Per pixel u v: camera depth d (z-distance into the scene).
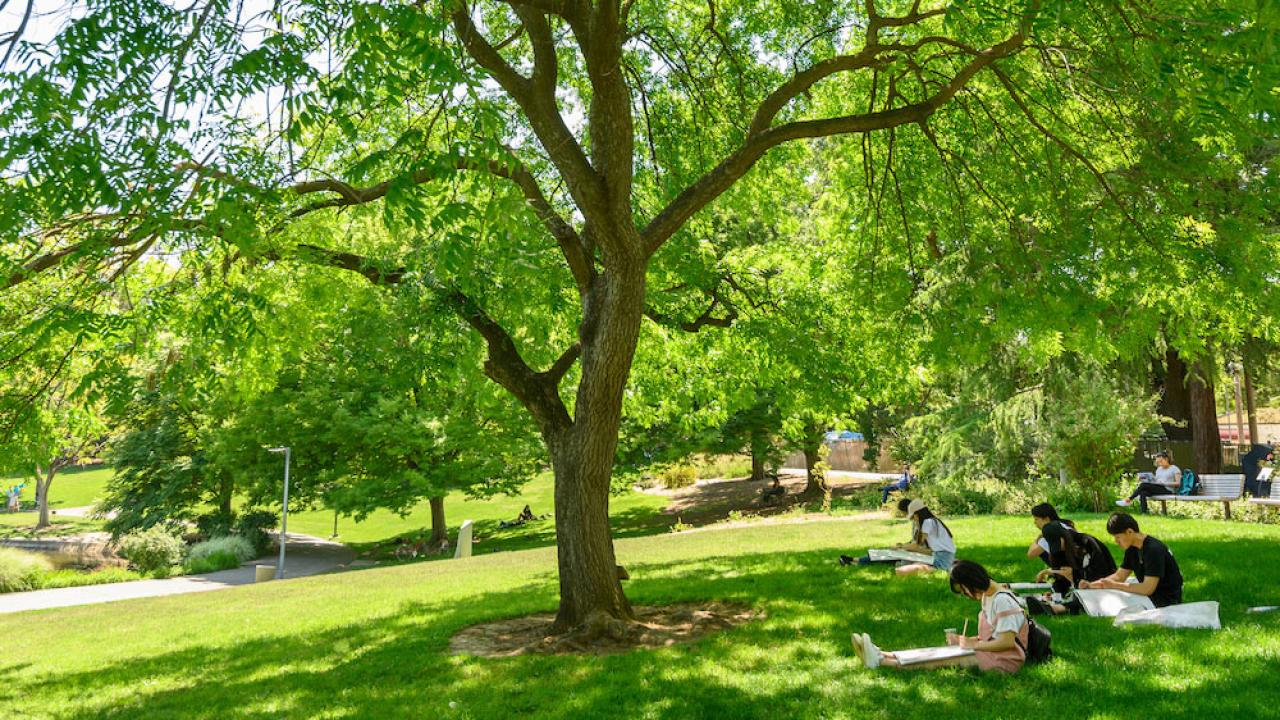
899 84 12.77
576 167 8.76
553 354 14.13
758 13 13.29
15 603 23.30
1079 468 18.91
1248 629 7.02
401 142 5.66
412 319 11.50
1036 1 6.38
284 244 9.10
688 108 13.68
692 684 6.92
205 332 6.64
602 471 9.61
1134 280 9.98
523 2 8.28
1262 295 8.95
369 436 28.70
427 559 32.06
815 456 38.62
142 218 5.79
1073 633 7.31
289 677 8.87
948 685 6.20
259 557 35.84
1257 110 5.42
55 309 6.67
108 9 5.30
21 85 5.05
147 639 12.98
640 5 13.13
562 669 7.83
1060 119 10.17
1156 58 6.29
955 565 6.76
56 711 8.41
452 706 6.87
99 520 54.97
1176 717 5.15
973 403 24.58
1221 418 64.44
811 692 6.38
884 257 12.93
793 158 14.30
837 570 12.58
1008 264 9.91
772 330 13.86
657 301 13.40
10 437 8.95
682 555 17.23
